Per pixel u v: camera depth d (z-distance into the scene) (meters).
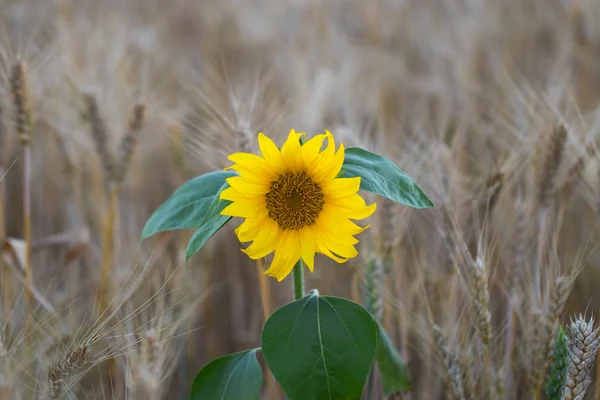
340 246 1.23
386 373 1.37
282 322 1.24
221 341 1.79
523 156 1.60
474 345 1.43
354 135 1.59
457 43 3.00
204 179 1.31
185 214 1.29
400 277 1.54
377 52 3.03
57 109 1.80
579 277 1.60
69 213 1.88
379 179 1.24
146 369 1.35
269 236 1.24
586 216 1.70
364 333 1.23
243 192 1.22
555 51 2.87
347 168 1.24
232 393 1.27
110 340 1.48
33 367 1.44
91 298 1.61
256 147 1.45
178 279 1.55
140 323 1.45
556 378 1.33
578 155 1.56
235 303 1.79
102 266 1.59
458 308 1.46
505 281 1.49
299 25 3.42
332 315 1.24
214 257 1.86
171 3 3.91
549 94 1.92
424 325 1.45
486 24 3.21
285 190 1.23
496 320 1.56
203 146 1.52
